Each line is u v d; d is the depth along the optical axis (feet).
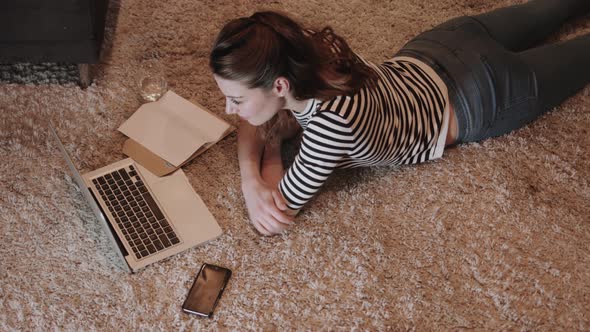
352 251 5.09
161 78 6.01
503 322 4.83
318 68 4.13
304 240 5.12
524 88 5.38
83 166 5.42
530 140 5.79
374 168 5.55
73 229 5.05
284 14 4.19
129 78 5.98
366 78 4.45
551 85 5.53
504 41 5.79
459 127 5.33
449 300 4.91
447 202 5.40
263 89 4.14
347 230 5.20
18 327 4.60
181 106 5.72
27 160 5.38
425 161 5.59
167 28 6.39
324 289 4.91
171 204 5.18
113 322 4.67
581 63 5.68
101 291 4.79
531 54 5.54
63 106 5.74
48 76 5.90
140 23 6.38
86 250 4.96
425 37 5.49
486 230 5.26
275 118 5.16
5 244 4.95
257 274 4.95
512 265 5.10
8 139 5.49
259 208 5.01
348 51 4.42
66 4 5.10
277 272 4.97
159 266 4.92
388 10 6.77
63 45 5.41
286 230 5.16
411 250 5.13
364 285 4.93
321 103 4.37
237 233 5.13
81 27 5.29
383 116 4.67
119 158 5.49
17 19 5.14
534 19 5.95
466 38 5.39
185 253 5.00
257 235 5.14
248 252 5.04
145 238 4.97
